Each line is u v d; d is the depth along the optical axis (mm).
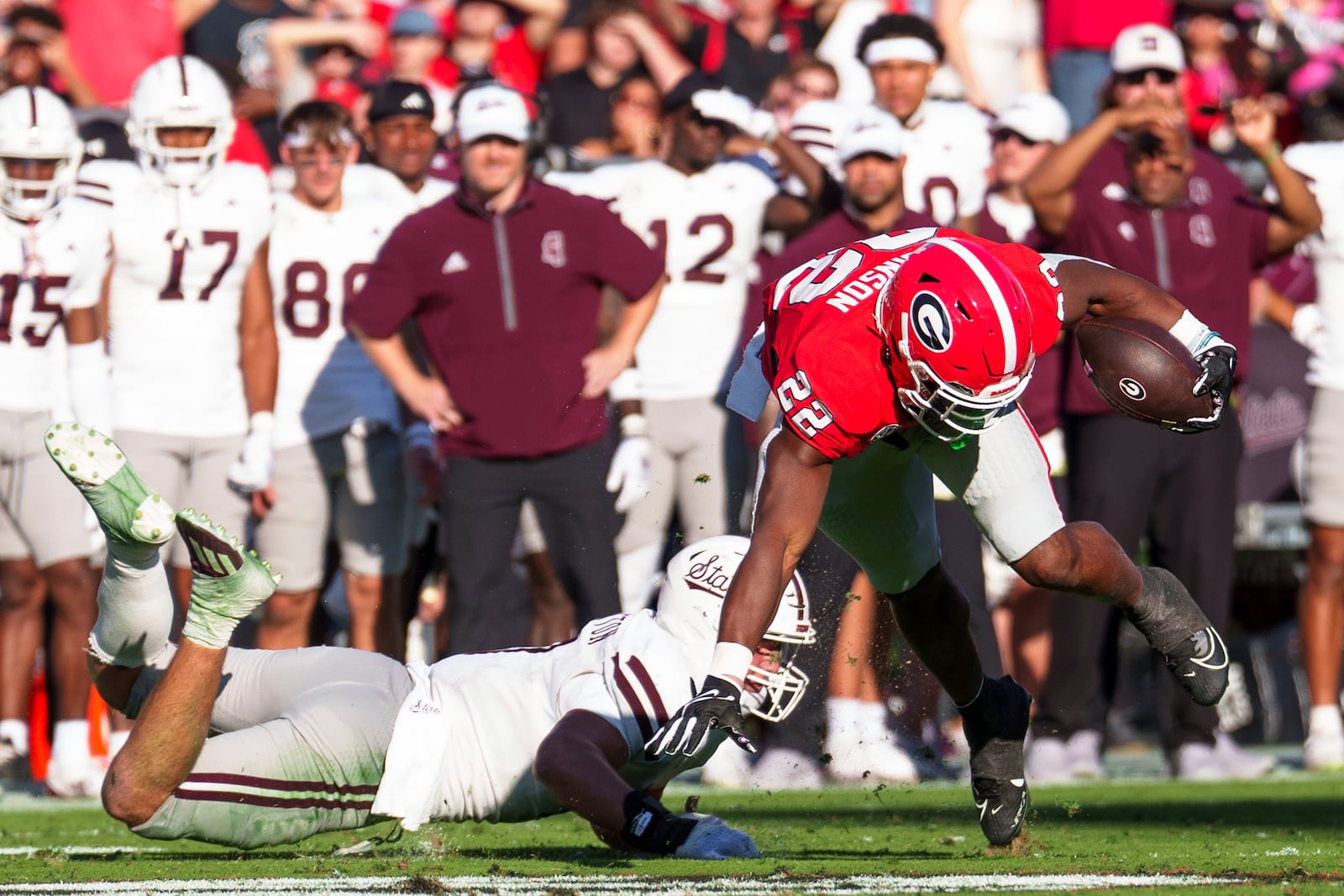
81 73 27406
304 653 12797
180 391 22203
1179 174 22672
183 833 12094
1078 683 22906
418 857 12836
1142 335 11992
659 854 12281
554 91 28094
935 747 22188
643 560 23062
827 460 10914
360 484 22984
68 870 11867
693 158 23172
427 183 24016
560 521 20562
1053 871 11438
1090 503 22516
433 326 20703
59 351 22250
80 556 22375
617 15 27750
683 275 23031
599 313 23094
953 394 10445
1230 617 28250
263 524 22922
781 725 21531
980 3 30438
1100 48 29688
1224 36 28703
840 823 17031
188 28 28906
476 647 20250
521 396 20406
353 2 29250
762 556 10688
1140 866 11883
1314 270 25281
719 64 29031
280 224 22922
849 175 21953
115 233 21922
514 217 20656
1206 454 22594
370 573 23156
